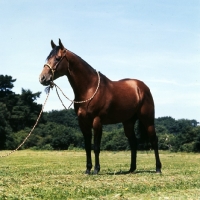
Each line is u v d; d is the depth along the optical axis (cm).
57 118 10150
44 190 930
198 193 905
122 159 2458
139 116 1396
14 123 8238
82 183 1059
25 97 8638
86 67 1241
